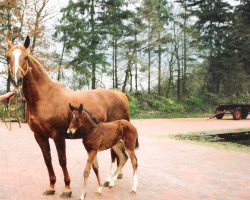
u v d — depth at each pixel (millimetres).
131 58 40812
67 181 7410
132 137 7801
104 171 10031
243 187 8367
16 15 29609
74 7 38156
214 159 12156
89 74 37500
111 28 38438
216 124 27484
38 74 7309
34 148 14180
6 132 20016
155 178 9250
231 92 49375
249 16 29953
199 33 46188
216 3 46219
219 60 46719
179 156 12688
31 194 7602
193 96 47562
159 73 46344
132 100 40469
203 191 7988
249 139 20547
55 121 7289
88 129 7168
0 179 8945
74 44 36500
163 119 34125
